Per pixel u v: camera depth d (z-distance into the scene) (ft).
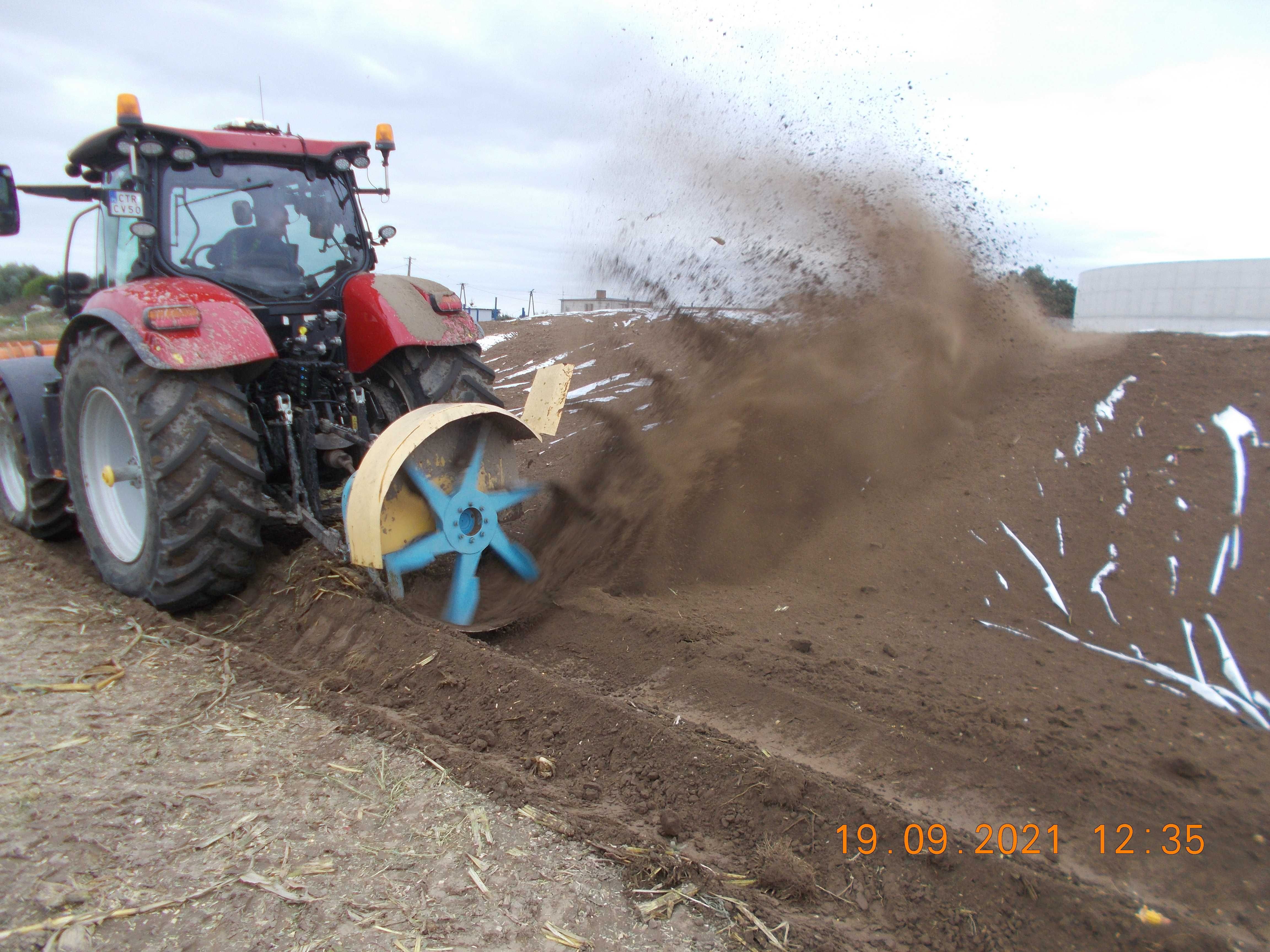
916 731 8.91
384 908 6.07
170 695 9.36
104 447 12.75
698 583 13.48
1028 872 6.72
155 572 11.26
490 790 7.63
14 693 9.25
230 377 11.24
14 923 5.78
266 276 13.30
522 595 12.20
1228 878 6.90
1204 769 8.29
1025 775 8.18
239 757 8.09
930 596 12.75
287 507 12.09
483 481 11.55
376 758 8.14
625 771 8.13
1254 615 11.27
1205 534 12.92
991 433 16.65
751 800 7.63
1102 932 6.26
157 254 12.32
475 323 14.43
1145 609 11.75
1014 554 13.39
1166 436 15.49
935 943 6.24
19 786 7.45
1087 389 17.61
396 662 10.01
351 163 14.01
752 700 9.61
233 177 13.03
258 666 10.09
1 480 16.87
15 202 13.24
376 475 10.04
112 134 12.08
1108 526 13.57
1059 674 10.39
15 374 14.40
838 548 14.28
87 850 6.58
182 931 5.77
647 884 6.51
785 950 5.92
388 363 13.67
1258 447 14.55
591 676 10.44
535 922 6.02
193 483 10.78
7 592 12.58
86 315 11.43
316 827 7.00
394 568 10.62
